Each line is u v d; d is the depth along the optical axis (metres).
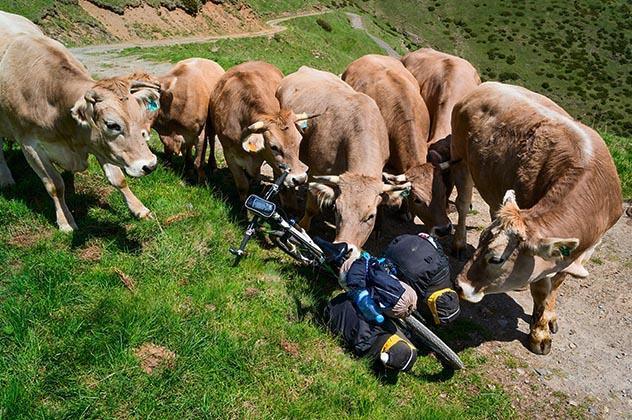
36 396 4.58
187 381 4.91
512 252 5.22
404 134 7.99
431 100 9.40
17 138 6.88
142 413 4.59
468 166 7.29
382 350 5.40
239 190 8.43
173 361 5.09
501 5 84.06
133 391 4.73
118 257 6.30
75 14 38.06
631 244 8.55
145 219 7.05
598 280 7.65
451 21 80.25
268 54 47.50
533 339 6.25
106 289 5.77
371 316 5.43
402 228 8.54
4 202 6.97
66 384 4.71
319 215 8.58
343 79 10.10
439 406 5.30
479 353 6.15
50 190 6.69
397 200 6.73
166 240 6.62
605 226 5.65
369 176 6.49
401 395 5.41
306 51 53.72
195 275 6.24
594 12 82.88
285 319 5.91
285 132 7.41
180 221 7.15
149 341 5.27
